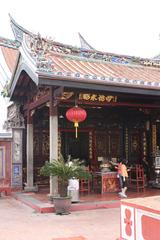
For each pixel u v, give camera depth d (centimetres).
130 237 513
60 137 1794
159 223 446
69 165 1116
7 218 1059
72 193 1210
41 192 1552
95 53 1398
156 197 551
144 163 1805
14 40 2034
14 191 1620
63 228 914
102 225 945
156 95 1272
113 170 1612
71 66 1214
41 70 1038
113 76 1188
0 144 1642
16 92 1588
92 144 1870
